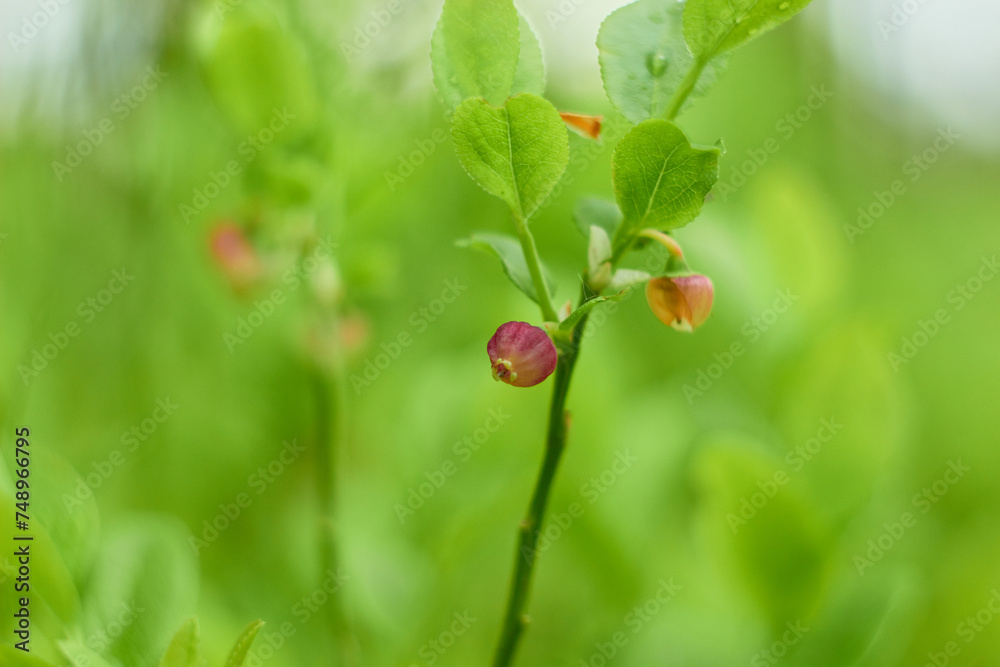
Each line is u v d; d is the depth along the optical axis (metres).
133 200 0.42
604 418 0.34
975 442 0.52
